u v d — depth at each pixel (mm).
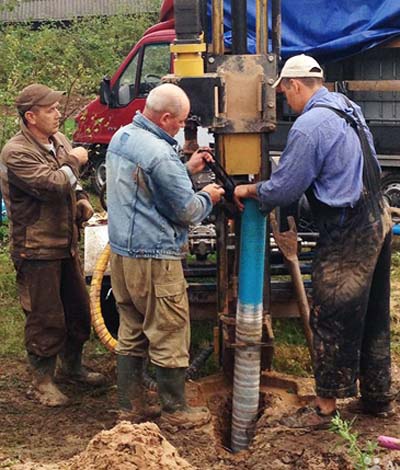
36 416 5262
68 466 4090
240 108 4805
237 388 4992
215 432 5090
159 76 11211
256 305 4895
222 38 4859
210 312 5855
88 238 6113
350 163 4496
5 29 14102
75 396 5594
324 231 4598
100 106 11625
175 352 4770
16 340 6555
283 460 4512
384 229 4645
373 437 4707
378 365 4895
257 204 4750
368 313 4855
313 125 4453
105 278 5965
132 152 4594
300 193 4504
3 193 5262
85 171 11398
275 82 4766
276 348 6184
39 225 5195
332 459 4465
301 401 5137
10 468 4242
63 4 26625
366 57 9820
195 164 4789
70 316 5586
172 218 4637
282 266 5816
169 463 3852
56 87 10836
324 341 4676
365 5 9422
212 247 5961
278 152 10008
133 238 4637
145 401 5062
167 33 11094
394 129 9625
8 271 7926
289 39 9688
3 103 9492
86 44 17203
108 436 3912
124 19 21188
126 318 4926
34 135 5098
